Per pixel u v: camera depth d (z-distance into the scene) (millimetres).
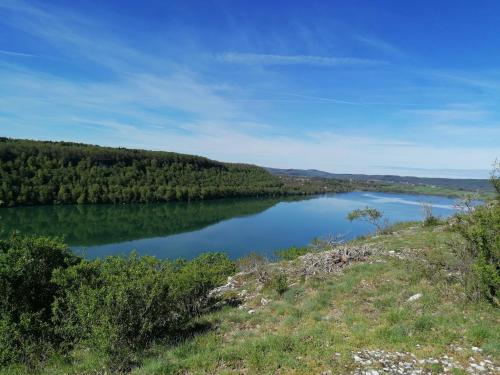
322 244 22703
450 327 7781
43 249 10906
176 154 164625
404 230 23688
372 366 6441
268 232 73812
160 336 9570
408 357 6742
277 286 13250
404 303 9664
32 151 115188
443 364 6383
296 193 172125
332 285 12633
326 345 7578
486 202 10695
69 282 10094
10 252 10258
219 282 13352
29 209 91500
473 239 9328
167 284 9750
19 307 9930
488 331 7281
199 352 7949
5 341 8633
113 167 132500
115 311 8305
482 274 8484
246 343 8094
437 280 10773
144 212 99125
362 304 10289
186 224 82812
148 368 7051
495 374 5992
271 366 6723
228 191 146875
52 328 9531
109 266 10398
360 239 23469
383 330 7926
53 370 8109
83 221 80625
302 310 10633
